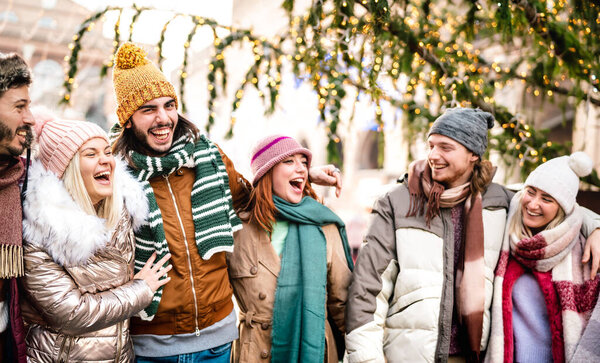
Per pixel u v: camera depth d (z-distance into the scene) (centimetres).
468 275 185
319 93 267
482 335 187
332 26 239
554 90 291
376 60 227
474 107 271
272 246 209
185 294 188
